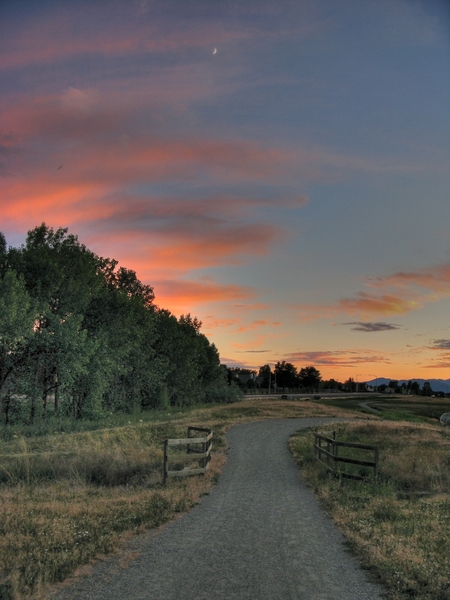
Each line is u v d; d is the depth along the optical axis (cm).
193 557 795
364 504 1244
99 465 1778
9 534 866
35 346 3612
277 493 1434
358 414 5806
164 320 6291
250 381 16762
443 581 688
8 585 630
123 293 4634
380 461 1945
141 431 2959
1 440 2664
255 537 934
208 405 7250
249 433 3192
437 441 2891
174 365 6122
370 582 696
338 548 871
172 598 619
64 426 3369
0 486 1526
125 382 5403
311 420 4428
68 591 638
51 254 3975
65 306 3988
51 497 1278
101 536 883
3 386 3547
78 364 3675
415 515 1127
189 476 1620
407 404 10256
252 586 669
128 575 703
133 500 1230
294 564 773
